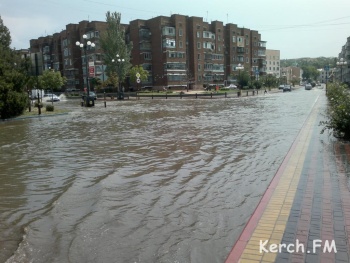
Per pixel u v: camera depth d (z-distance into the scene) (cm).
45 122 2216
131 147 1181
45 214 576
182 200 625
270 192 612
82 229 508
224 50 10038
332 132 1283
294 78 15638
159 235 480
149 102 4369
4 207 618
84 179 786
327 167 771
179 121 1992
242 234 446
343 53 12675
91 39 8162
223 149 1096
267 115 2192
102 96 6384
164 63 7888
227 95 5572
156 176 795
